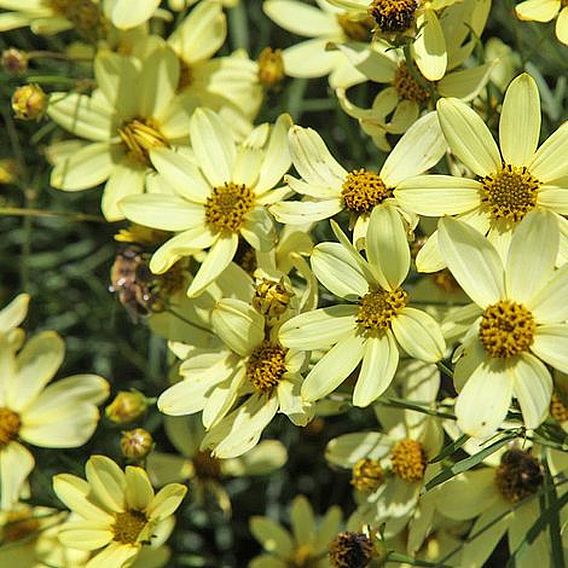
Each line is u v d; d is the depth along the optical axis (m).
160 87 0.66
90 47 0.72
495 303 0.57
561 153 0.59
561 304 0.57
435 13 0.61
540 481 0.61
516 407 0.59
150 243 0.65
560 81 0.68
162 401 0.60
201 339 0.63
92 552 0.66
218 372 0.60
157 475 0.69
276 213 0.60
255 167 0.62
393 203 0.60
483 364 0.57
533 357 0.57
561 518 0.61
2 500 0.64
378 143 0.63
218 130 0.63
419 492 0.62
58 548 0.66
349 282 0.59
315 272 0.59
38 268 0.76
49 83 0.73
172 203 0.62
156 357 0.72
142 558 0.66
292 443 0.73
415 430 0.63
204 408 0.60
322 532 0.69
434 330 0.58
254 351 0.60
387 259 0.58
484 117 0.66
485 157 0.59
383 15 0.60
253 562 0.69
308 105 0.73
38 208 0.76
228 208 0.62
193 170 0.63
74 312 0.74
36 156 0.76
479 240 0.57
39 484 0.69
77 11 0.69
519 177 0.59
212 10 0.68
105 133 0.66
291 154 0.61
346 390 0.64
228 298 0.61
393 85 0.63
